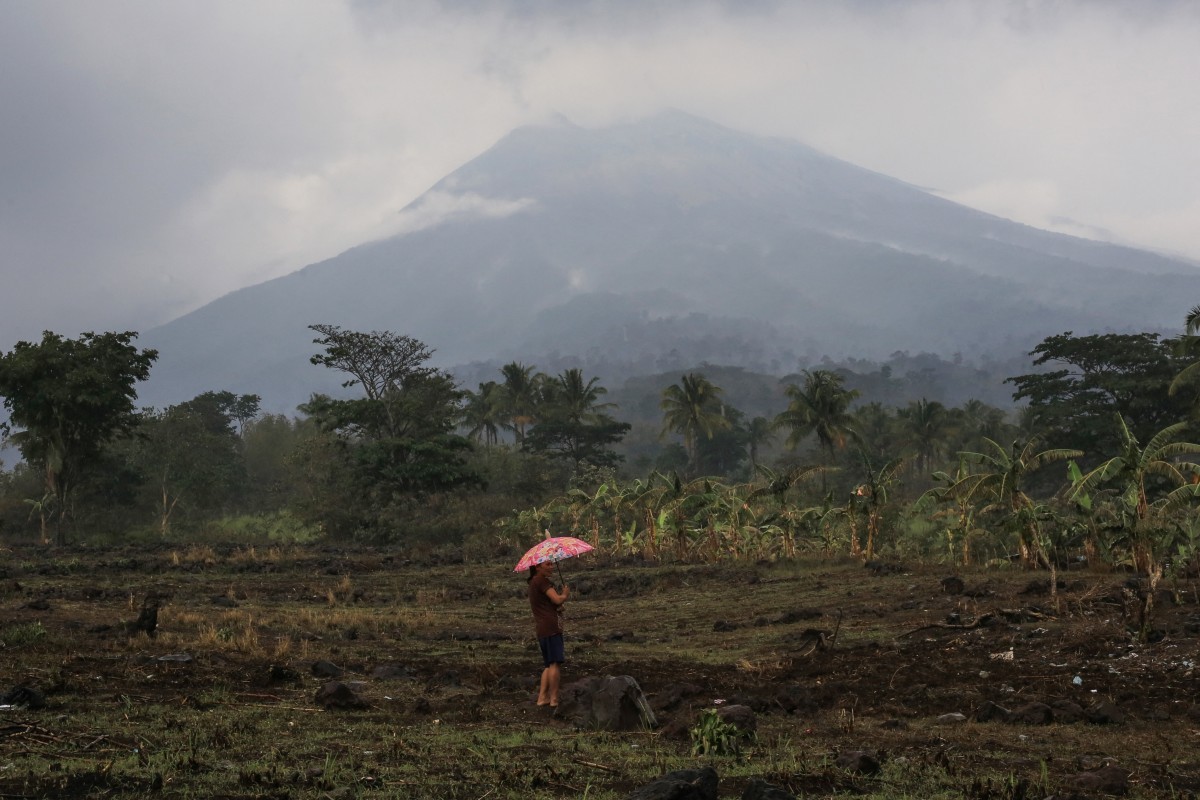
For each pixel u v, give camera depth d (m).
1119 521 22.88
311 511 56.75
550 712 9.60
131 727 7.93
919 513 36.34
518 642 16.27
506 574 33.06
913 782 6.83
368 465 55.97
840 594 21.78
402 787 6.31
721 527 34.12
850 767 7.12
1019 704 10.14
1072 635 13.76
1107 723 9.11
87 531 65.00
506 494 63.69
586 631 18.28
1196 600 16.36
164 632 15.72
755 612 19.83
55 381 54.12
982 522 29.84
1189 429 50.75
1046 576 21.69
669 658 14.09
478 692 10.87
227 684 10.52
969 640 14.17
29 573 29.97
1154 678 11.01
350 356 57.38
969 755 7.79
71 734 7.46
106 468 67.94
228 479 74.81
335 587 27.30
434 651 14.87
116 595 22.69
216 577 30.25
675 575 27.95
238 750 7.33
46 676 10.40
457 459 57.44
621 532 41.66
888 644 14.46
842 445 79.06
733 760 7.52
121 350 58.19
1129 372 55.72
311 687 10.73
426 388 60.50
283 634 16.38
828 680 11.72
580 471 81.25
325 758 7.16
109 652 13.05
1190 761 7.61
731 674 12.34
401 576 32.22
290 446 91.62
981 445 92.19
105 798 5.70
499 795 6.21
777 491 32.72
